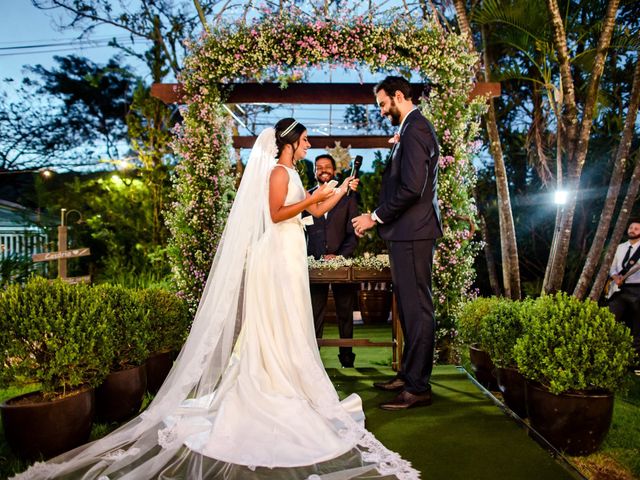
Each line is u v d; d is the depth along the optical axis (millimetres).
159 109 8992
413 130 3094
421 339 3168
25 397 2549
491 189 9008
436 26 4422
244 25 4391
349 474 2133
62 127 17391
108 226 8727
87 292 2764
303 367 2793
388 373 4195
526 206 8898
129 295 3166
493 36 6852
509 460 2363
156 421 2566
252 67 4359
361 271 4023
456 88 4461
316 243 4793
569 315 2676
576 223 8281
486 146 9117
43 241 8219
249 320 2838
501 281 8961
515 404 3129
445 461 2359
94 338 2543
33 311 2414
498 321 3266
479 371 3730
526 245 8828
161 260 7902
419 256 3156
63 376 2482
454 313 4445
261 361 2777
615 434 2943
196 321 2891
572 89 5797
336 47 4250
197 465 2188
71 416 2434
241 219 2959
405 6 4512
